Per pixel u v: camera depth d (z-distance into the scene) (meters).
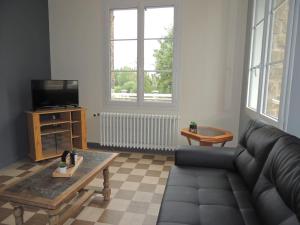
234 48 3.41
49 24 4.04
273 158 1.42
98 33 3.87
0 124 3.14
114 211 2.17
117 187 2.64
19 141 3.49
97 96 4.03
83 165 2.08
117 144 3.88
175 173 2.04
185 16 3.50
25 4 3.48
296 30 1.62
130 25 3.78
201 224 1.34
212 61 3.51
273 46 2.24
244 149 2.03
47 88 3.46
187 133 3.00
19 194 1.58
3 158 3.21
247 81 3.03
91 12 3.85
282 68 1.86
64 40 4.02
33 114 3.19
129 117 3.75
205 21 3.45
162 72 3.75
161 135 3.67
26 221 2.01
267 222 1.21
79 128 3.76
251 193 1.65
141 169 3.17
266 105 2.33
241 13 3.31
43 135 3.52
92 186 2.59
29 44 3.60
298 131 1.63
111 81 3.98
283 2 1.96
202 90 3.60
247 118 2.98
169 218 1.38
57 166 2.07
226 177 1.99
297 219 0.99
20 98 3.47
